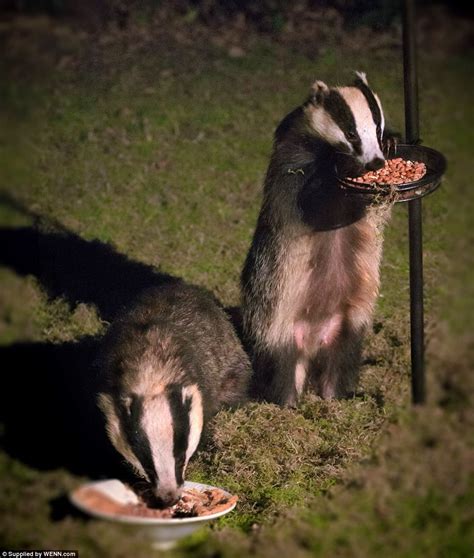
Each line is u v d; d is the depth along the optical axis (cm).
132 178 1345
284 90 1586
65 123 1516
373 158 791
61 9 1908
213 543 655
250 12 1878
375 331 996
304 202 842
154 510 641
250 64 1695
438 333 970
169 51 1759
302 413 858
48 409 859
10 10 1900
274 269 862
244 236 1190
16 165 1370
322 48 1745
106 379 758
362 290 870
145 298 873
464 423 809
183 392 700
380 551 645
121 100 1581
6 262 1129
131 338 791
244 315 897
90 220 1238
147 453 671
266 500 723
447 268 1113
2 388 898
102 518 623
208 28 1845
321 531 664
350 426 823
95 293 1062
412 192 754
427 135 1429
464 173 1332
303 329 879
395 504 694
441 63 1656
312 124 834
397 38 1770
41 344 972
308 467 767
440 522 673
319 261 853
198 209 1257
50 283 1080
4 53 1728
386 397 863
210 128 1476
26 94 1609
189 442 690
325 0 1892
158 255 1145
